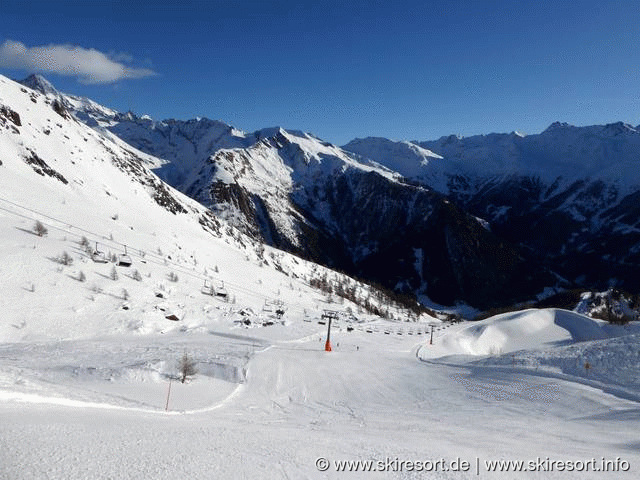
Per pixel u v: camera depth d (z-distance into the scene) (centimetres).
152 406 2367
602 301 15125
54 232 7425
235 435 1367
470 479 1036
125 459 905
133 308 5966
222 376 3706
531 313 9856
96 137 15275
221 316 6612
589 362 3238
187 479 835
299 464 1041
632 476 1193
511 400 2798
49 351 4122
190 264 9819
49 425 1140
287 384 3616
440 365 4422
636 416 2170
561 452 1493
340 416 2627
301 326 6950
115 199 11719
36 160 10169
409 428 2117
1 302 5062
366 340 6631
